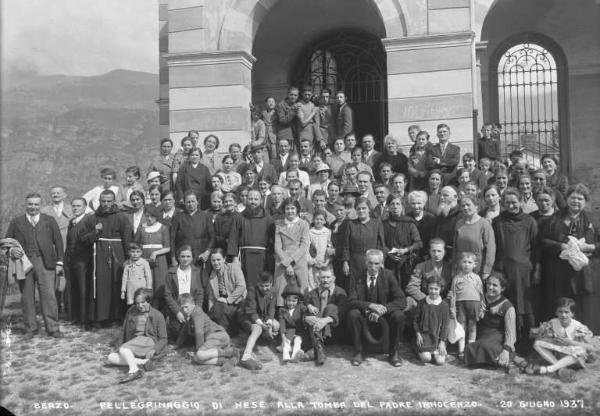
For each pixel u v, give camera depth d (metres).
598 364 7.82
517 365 7.83
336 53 17.83
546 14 16.75
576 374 7.57
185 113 14.13
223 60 13.96
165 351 8.45
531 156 17.52
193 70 14.12
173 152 14.15
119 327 9.73
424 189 10.52
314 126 12.98
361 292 8.50
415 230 8.94
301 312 8.53
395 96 13.05
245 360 8.05
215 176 10.34
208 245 9.40
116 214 9.81
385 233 9.08
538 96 17.52
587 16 16.45
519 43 17.61
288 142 12.10
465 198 8.48
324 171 10.69
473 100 12.66
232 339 8.93
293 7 16.02
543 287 8.50
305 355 8.30
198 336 8.34
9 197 21.91
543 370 7.58
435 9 12.92
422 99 12.90
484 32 17.59
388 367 8.04
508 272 8.24
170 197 10.21
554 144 17.48
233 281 8.93
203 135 14.03
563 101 17.31
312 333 8.23
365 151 11.47
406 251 8.85
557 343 7.72
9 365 8.34
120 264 9.75
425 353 8.12
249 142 14.24
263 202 10.17
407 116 12.97
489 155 12.55
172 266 9.45
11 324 10.09
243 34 13.98
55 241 9.78
